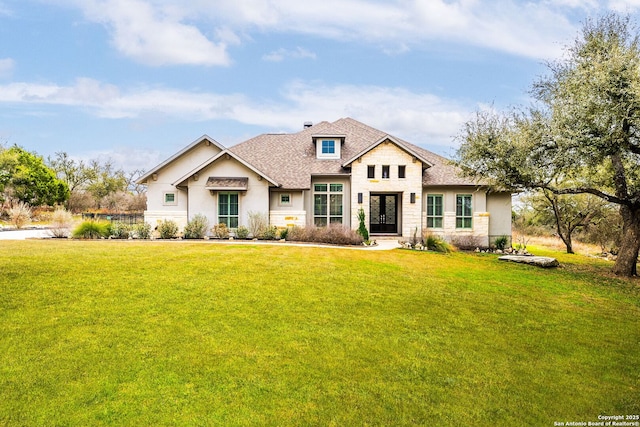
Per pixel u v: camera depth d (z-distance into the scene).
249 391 5.69
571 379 6.40
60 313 8.16
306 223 23.44
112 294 9.43
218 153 22.34
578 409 5.55
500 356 7.15
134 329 7.54
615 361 7.14
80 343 6.88
